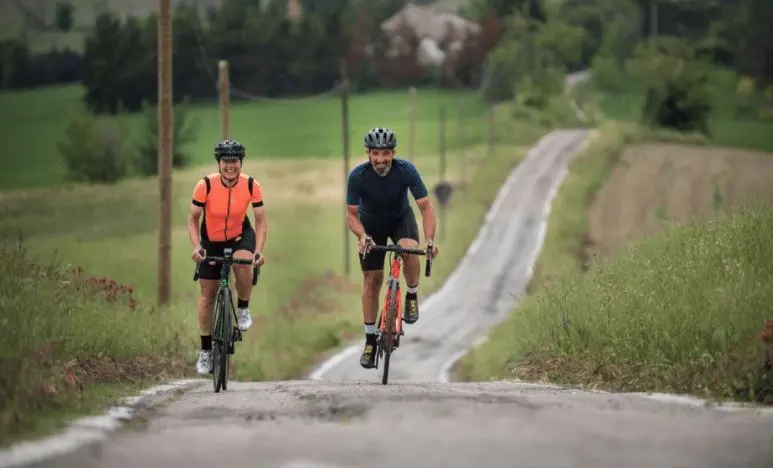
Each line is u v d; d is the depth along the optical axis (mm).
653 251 43844
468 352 101562
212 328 30281
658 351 29672
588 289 41406
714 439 16156
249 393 26062
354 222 29734
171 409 21375
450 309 140000
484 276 165250
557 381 34812
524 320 54750
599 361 33125
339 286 136750
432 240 29844
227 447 15578
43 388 20250
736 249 37625
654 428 17234
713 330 29109
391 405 19938
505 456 14594
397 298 30375
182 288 97500
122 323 38406
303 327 107750
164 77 66812
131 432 17391
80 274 44750
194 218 29719
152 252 140875
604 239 181500
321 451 15055
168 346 42125
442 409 19359
